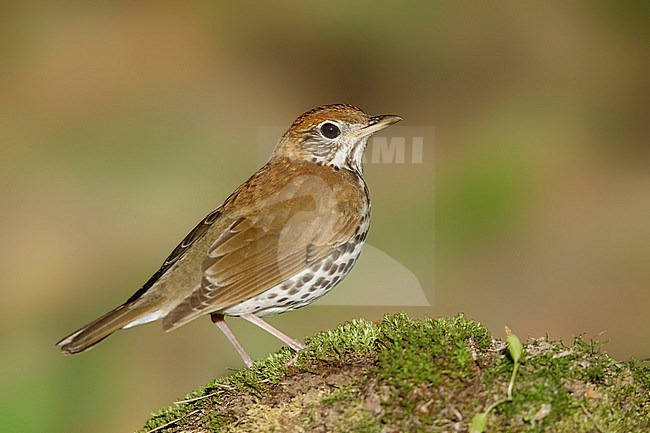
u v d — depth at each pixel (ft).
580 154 53.72
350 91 58.49
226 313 28.27
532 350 23.07
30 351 44.29
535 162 53.06
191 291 27.40
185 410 24.53
